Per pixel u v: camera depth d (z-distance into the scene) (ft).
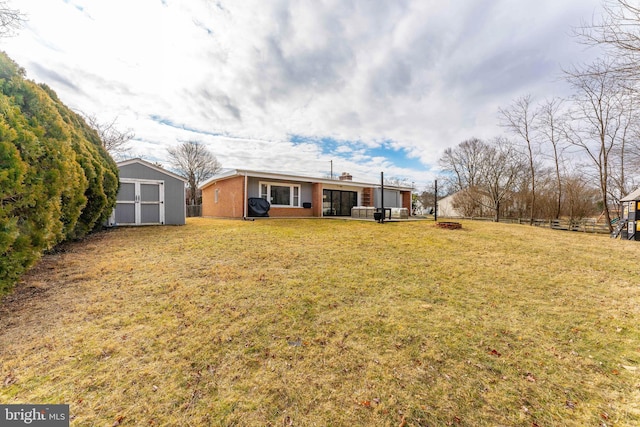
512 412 5.93
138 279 12.98
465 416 5.78
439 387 6.63
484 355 8.00
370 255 18.80
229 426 5.33
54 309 9.81
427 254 19.75
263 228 28.53
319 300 11.31
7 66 12.94
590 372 7.39
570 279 15.39
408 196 67.15
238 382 6.53
